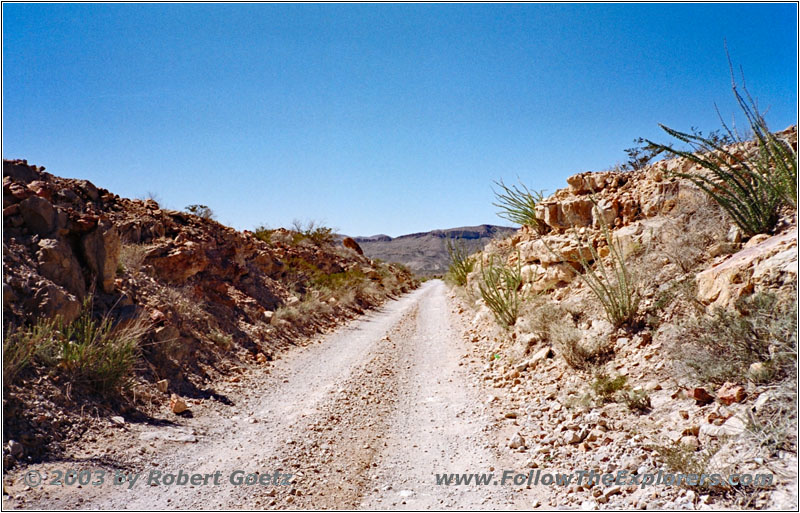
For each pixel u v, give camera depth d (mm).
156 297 10031
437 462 5477
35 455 4984
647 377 6379
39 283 7129
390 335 14742
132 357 7266
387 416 7199
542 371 8141
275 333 12906
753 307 5605
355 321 18000
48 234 8195
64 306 7211
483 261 18219
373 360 10945
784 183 7438
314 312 16641
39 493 4367
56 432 5414
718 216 8555
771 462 3871
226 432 6477
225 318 12016
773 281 5848
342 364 10695
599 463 4824
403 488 4852
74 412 5875
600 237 10820
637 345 7195
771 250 6332
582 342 7891
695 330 6211
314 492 4758
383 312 21531
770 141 7496
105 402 6422
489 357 10367
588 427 5672
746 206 7777
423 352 12148
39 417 5391
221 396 8055
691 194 9406
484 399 7707
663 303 7559
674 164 10258
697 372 5523
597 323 8414
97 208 12578
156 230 13414
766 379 4867
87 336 6977
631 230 9938
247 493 4691
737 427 4410
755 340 5285
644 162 13375
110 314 8266
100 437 5668
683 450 4328
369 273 30703
